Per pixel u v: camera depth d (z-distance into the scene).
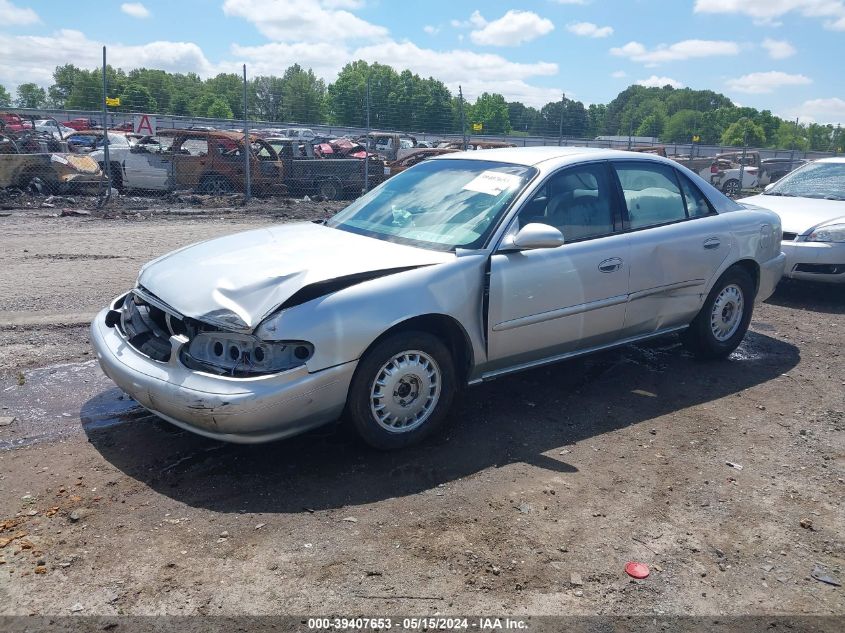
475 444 4.23
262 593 2.84
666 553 3.23
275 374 3.51
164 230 11.95
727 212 5.68
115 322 4.26
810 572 3.14
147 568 2.97
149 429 4.29
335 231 4.67
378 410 3.93
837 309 7.90
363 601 2.82
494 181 4.69
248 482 3.70
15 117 22.30
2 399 4.67
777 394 5.25
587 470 3.97
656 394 5.16
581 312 4.66
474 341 4.20
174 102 23.73
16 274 8.26
